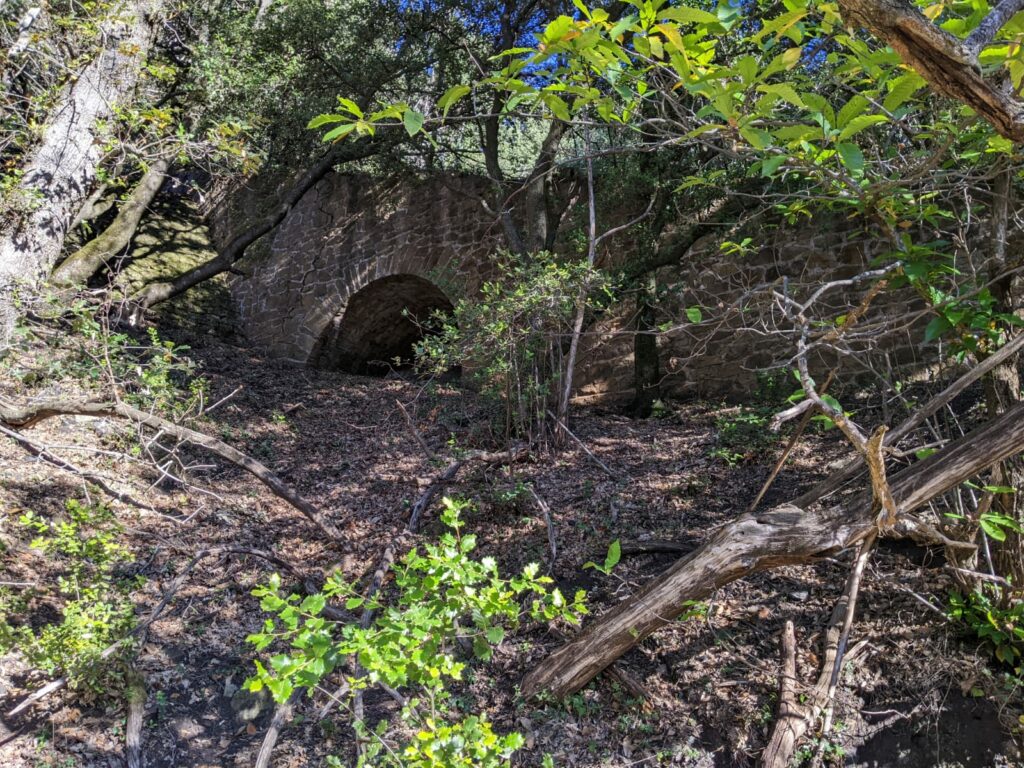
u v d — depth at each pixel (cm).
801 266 802
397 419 856
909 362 704
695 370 862
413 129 186
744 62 180
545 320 694
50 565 488
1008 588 369
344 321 1282
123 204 1064
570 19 185
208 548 486
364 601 231
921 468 312
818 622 429
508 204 1021
